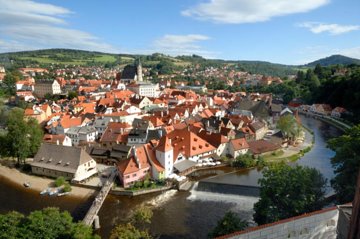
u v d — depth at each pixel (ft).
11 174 320.70
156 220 229.45
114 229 202.18
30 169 331.77
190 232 213.66
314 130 559.79
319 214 135.74
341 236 127.95
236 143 373.20
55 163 311.68
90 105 597.52
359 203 79.41
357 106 633.61
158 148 304.09
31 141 344.08
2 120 499.10
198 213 238.68
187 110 553.64
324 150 416.87
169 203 256.32
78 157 305.73
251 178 306.96
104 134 409.08
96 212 231.50
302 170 189.16
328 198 224.74
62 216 168.35
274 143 407.64
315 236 137.28
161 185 286.25
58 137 390.63
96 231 217.15
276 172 192.65
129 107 548.31
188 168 318.04
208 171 328.08
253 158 358.23
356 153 214.48
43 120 528.63
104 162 350.64
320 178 191.72
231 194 269.64
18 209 250.16
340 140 258.16
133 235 185.37
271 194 189.16
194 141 351.25
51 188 285.64
